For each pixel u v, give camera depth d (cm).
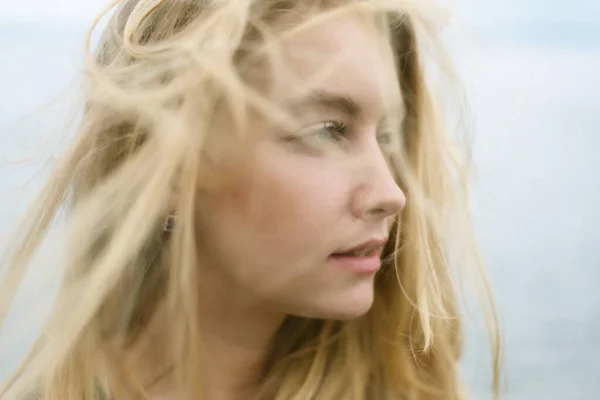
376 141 54
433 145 66
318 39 52
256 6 53
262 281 53
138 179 56
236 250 53
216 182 53
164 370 57
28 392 59
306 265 52
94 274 56
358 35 53
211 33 53
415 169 65
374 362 67
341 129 53
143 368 58
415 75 64
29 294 60
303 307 54
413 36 62
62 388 58
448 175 67
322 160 52
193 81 53
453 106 67
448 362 68
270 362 62
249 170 52
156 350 57
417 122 65
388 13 59
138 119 56
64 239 60
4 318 60
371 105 53
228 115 52
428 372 68
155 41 57
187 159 53
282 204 52
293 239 52
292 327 63
